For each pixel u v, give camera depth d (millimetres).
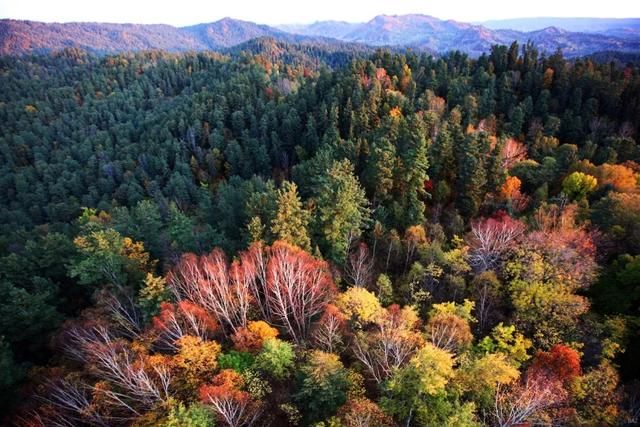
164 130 132625
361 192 53656
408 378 27969
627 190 56250
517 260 40406
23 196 129125
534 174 68875
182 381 31609
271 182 58562
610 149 73438
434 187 66562
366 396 30469
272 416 29219
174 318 35562
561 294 35594
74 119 184125
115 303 44656
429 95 99812
